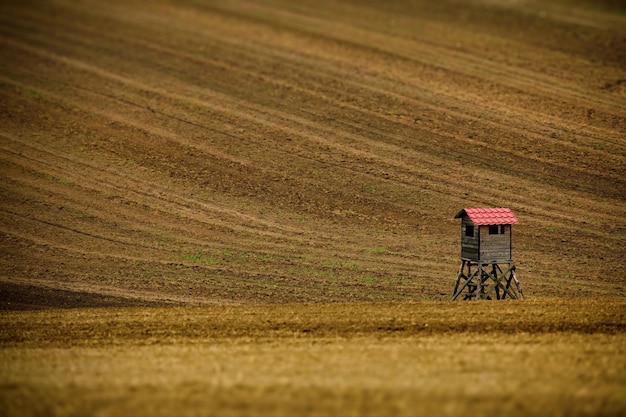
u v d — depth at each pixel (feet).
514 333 284.41
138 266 446.60
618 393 191.72
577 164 590.55
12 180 546.67
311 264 455.22
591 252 478.18
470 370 216.95
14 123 622.95
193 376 212.84
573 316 311.68
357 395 190.70
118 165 576.61
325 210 529.86
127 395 193.88
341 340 276.00
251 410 183.21
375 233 501.56
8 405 188.44
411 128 637.71
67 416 181.57
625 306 332.39
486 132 632.38
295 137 621.72
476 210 384.27
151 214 517.96
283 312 333.62
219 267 448.24
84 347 273.75
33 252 459.73
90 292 404.98
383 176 571.69
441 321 306.76
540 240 493.77
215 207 530.68
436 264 458.09
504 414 178.70
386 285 424.46
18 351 263.70
